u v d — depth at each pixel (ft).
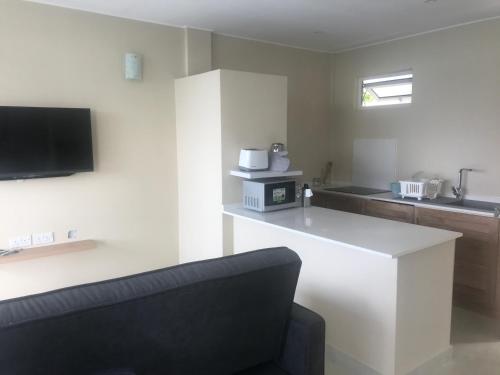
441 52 13.41
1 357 4.26
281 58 15.57
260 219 9.84
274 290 5.98
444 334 8.59
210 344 5.64
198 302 5.35
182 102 12.63
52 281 11.23
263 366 6.38
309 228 8.82
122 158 12.13
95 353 4.82
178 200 13.34
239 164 11.37
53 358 4.57
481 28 12.34
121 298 4.82
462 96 12.96
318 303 9.11
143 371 5.23
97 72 11.48
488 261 11.00
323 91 17.13
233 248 11.76
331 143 17.52
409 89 14.78
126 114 12.09
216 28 13.12
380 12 11.58
